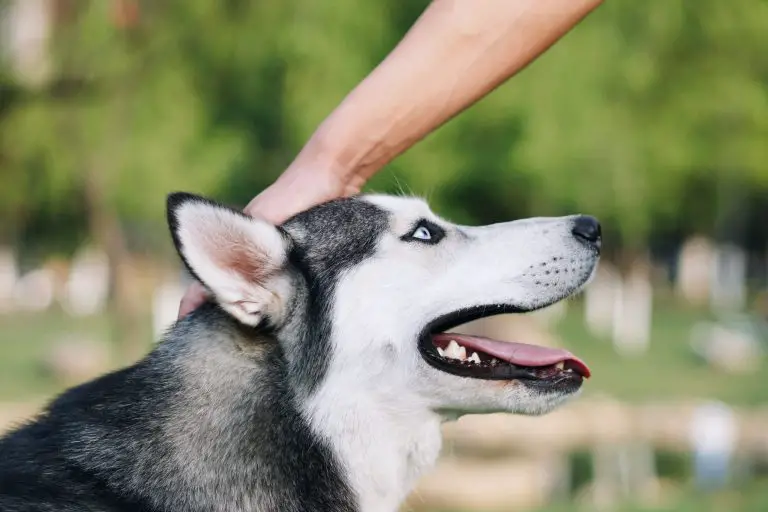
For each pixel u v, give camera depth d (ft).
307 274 14.20
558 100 55.06
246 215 13.83
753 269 146.92
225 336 13.96
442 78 13.53
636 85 58.90
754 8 61.77
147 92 54.85
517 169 59.77
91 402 13.69
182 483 13.16
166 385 13.66
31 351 75.41
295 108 53.52
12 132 56.90
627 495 40.63
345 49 52.90
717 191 94.32
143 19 53.62
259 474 13.48
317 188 14.47
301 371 13.89
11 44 57.77
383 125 13.93
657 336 97.71
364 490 14.10
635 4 57.11
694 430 49.90
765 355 84.84
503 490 38.70
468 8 13.37
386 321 14.21
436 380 14.17
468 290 14.53
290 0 53.42
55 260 121.08
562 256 14.84
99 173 55.36
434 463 14.66
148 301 87.35
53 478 12.92
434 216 15.01
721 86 64.28
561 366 14.60
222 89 59.00
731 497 39.63
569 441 53.06
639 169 62.18
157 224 68.95
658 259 144.87
